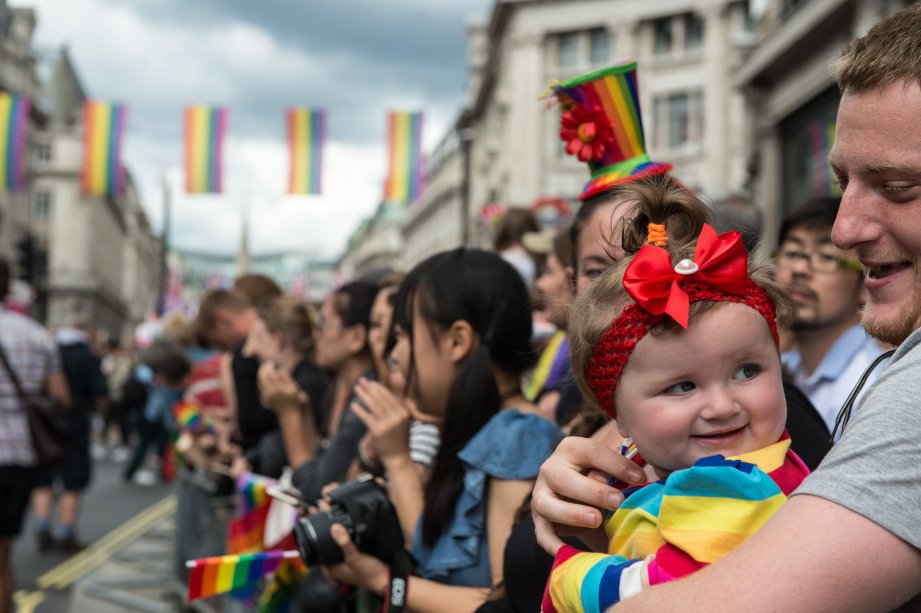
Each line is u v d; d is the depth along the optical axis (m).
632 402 1.28
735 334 1.22
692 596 1.01
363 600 2.59
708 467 1.17
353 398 3.21
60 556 7.57
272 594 3.45
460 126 52.53
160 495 11.50
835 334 2.92
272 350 4.58
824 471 1.02
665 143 33.03
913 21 1.16
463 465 2.20
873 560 0.96
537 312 3.37
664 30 33.88
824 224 2.87
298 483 3.23
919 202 1.16
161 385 7.71
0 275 5.31
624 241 1.57
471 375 2.24
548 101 2.28
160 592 6.12
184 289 98.56
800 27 14.55
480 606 1.94
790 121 16.75
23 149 12.62
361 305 3.66
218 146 12.27
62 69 73.06
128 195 100.69
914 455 0.98
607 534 1.36
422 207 67.81
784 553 0.98
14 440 5.01
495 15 37.88
